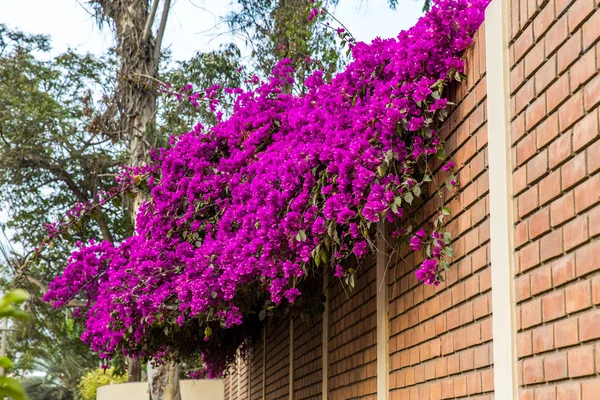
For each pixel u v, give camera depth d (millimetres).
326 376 6711
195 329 9227
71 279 8672
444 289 3951
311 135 5016
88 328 8039
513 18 3207
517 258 3096
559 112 2770
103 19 14023
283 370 9375
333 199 4422
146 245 7020
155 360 10492
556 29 2801
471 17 3805
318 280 6801
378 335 5059
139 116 13672
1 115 22656
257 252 5543
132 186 8352
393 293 4863
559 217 2746
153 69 14000
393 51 4629
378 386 5016
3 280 17312
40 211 23594
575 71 2646
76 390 40531
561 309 2719
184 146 7172
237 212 5988
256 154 6391
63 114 23047
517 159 3137
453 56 3896
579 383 2564
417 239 4016
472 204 3660
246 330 10938
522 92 3105
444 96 4164
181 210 7160
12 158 22406
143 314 6777
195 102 8445
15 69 22953
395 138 4188
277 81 6797
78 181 23766
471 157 3688
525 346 2998
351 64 4773
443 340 3957
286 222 4801
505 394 3107
